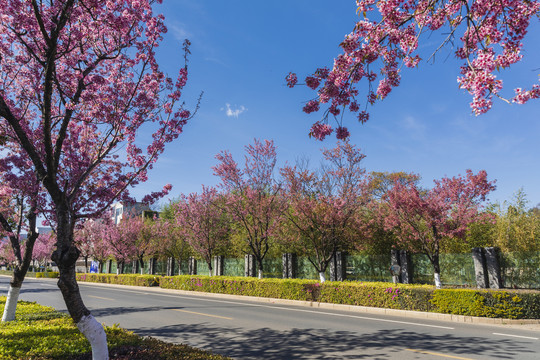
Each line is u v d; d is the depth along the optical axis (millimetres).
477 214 17469
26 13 6660
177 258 37906
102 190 8234
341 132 4656
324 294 15734
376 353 7180
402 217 18219
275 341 8430
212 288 21938
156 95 8453
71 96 7344
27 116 8414
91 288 27625
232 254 31859
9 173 8281
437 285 16797
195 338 8898
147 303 16828
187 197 25781
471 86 3609
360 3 3994
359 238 18984
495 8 3814
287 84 4605
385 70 4465
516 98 3439
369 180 19453
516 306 10789
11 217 10594
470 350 7367
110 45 7617
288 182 19875
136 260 42281
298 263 24797
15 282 9594
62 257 5141
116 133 7574
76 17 6758
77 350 6035
